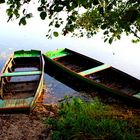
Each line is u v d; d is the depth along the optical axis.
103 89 10.75
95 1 3.87
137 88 11.00
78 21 8.73
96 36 21.83
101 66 12.77
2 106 8.05
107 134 6.61
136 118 8.21
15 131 7.15
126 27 4.00
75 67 14.43
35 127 7.40
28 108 8.02
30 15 3.99
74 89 11.64
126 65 15.74
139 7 3.69
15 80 12.05
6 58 14.77
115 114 8.44
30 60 14.71
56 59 14.84
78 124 6.96
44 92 10.99
